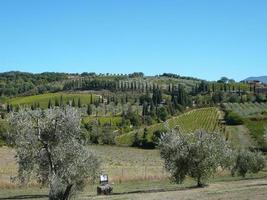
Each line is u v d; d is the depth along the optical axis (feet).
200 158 189.67
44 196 177.47
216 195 142.82
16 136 127.44
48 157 127.34
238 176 261.24
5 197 173.88
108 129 638.94
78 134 130.31
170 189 184.55
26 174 131.54
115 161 382.63
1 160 328.70
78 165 127.13
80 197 156.25
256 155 257.55
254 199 127.24
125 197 151.43
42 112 128.77
